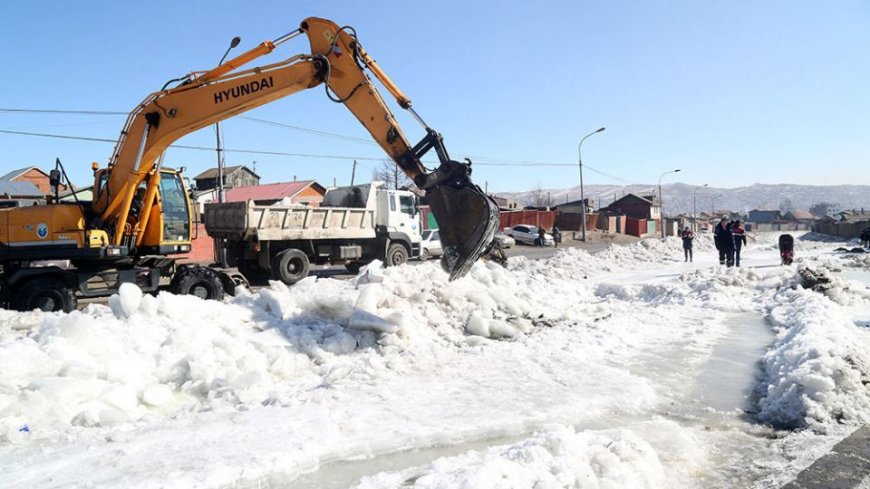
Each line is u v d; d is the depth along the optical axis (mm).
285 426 4840
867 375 5738
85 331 6168
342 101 9766
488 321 8883
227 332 7355
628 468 3906
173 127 10875
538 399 5727
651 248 31484
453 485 3508
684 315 10742
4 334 7938
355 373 6418
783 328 9133
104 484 3812
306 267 18188
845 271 17750
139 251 12094
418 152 9195
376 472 4195
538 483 3549
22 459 4246
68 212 11133
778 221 140000
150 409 5527
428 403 5562
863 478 4098
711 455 4566
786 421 5266
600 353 7734
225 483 3875
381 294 8766
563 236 56500
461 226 8570
